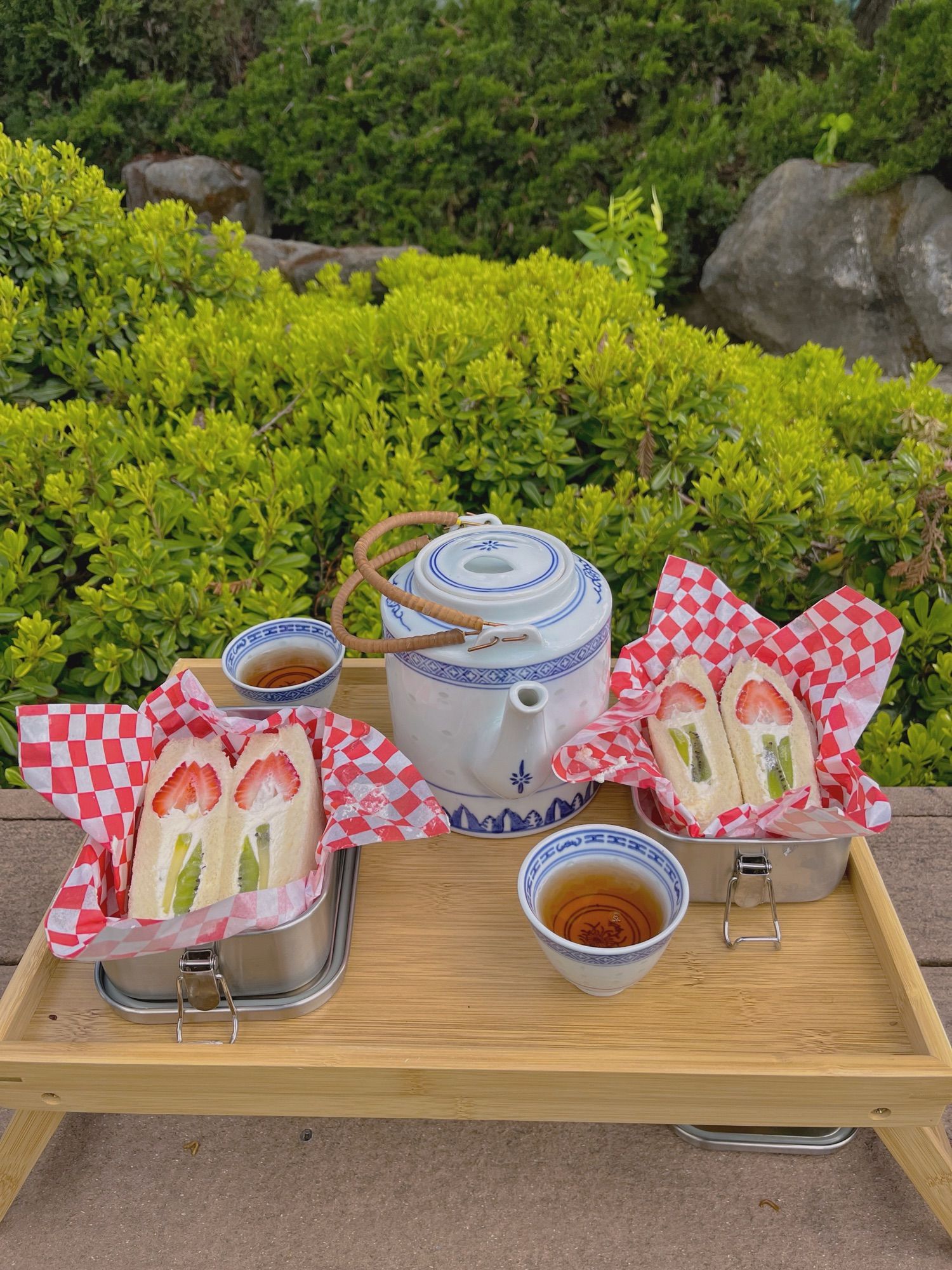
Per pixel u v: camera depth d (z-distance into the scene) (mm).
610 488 2316
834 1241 973
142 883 973
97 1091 893
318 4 6312
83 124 5898
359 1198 1019
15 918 1305
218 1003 916
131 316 2830
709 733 1148
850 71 5543
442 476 2150
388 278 3670
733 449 1970
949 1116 1058
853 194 5199
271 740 1116
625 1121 896
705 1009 944
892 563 1957
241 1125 1097
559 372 2166
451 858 1129
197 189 5785
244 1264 963
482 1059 863
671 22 5750
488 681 981
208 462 1970
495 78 5863
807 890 1049
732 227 5598
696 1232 981
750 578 2059
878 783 1797
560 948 858
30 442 1927
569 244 5926
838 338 5387
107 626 1859
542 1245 972
